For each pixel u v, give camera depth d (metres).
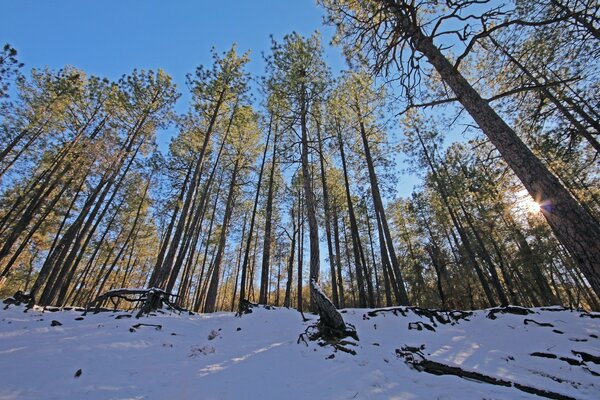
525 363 5.57
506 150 4.79
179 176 19.47
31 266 26.16
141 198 24.39
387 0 5.96
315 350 5.51
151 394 3.81
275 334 7.13
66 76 16.66
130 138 18.31
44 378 4.08
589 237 3.71
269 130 20.16
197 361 5.26
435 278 24.61
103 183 16.69
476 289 21.08
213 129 18.27
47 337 5.96
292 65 13.01
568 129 8.21
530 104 8.64
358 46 7.24
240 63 17.73
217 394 3.77
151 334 6.57
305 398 3.64
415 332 7.54
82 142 16.20
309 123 14.81
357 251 15.32
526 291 22.00
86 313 8.40
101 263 28.30
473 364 5.42
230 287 44.62
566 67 7.98
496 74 8.55
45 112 16.08
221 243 17.16
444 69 5.91
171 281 14.16
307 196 10.47
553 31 7.16
